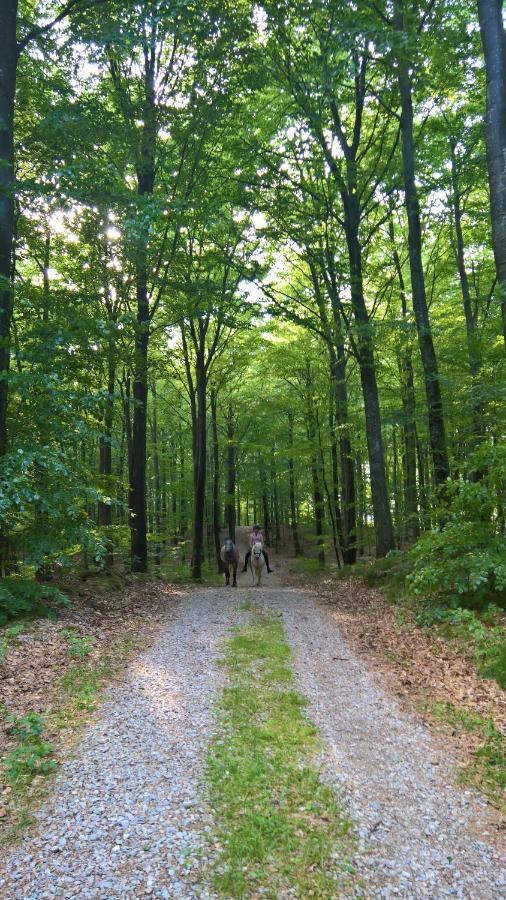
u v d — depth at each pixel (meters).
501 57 7.07
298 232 14.68
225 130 15.24
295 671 7.11
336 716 5.69
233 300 15.33
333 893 3.13
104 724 5.32
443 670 6.80
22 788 4.16
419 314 12.83
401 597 10.71
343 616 10.86
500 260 7.07
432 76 12.60
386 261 19.27
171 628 9.62
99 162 10.46
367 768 4.60
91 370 11.38
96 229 11.89
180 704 5.86
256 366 25.20
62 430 8.61
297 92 13.77
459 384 14.09
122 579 14.14
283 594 14.37
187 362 20.34
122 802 3.97
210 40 12.57
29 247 13.07
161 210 10.02
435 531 8.64
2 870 3.26
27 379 7.87
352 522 19.30
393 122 16.47
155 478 29.14
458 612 7.86
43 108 11.40
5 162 8.00
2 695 5.82
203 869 3.28
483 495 8.09
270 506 43.00
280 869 3.31
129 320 10.64
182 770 4.45
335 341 14.96
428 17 12.09
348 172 13.95
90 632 8.58
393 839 3.65
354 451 22.47
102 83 14.13
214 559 31.00
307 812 3.91
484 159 13.39
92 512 22.95
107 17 10.14
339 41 10.33
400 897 3.12
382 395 20.64
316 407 20.47
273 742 4.99
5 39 8.96
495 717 5.44
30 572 10.86
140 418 16.39
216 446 25.34
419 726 5.46
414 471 20.53
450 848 3.58
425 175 16.14
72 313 10.30
